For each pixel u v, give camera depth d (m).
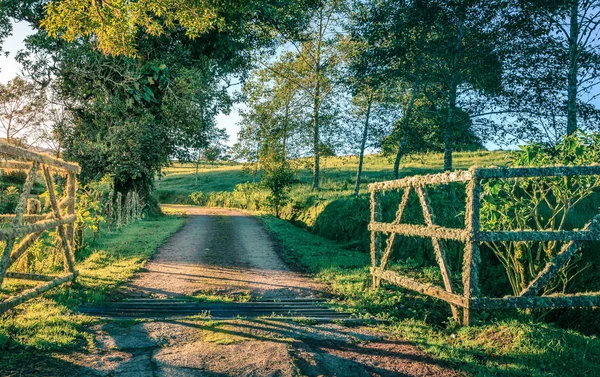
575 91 15.00
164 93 22.27
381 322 6.26
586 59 15.03
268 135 32.19
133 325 5.53
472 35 17.41
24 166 6.87
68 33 12.30
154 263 10.96
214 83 25.27
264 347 4.81
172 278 9.26
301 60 32.00
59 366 4.09
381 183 8.48
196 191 59.97
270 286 8.92
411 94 21.30
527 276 6.81
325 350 4.90
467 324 5.55
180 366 4.24
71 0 11.62
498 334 5.24
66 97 21.95
